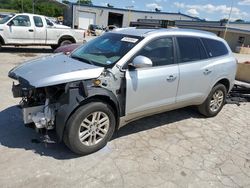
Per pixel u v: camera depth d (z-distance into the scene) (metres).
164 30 4.43
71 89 3.32
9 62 9.94
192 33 4.84
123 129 4.57
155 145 4.14
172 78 4.30
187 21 42.41
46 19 12.95
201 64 4.82
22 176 3.12
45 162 3.42
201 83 4.90
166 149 4.05
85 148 3.57
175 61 4.40
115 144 4.03
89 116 3.52
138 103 3.99
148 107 4.15
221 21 37.81
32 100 3.58
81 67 3.62
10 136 3.97
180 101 4.65
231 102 6.77
